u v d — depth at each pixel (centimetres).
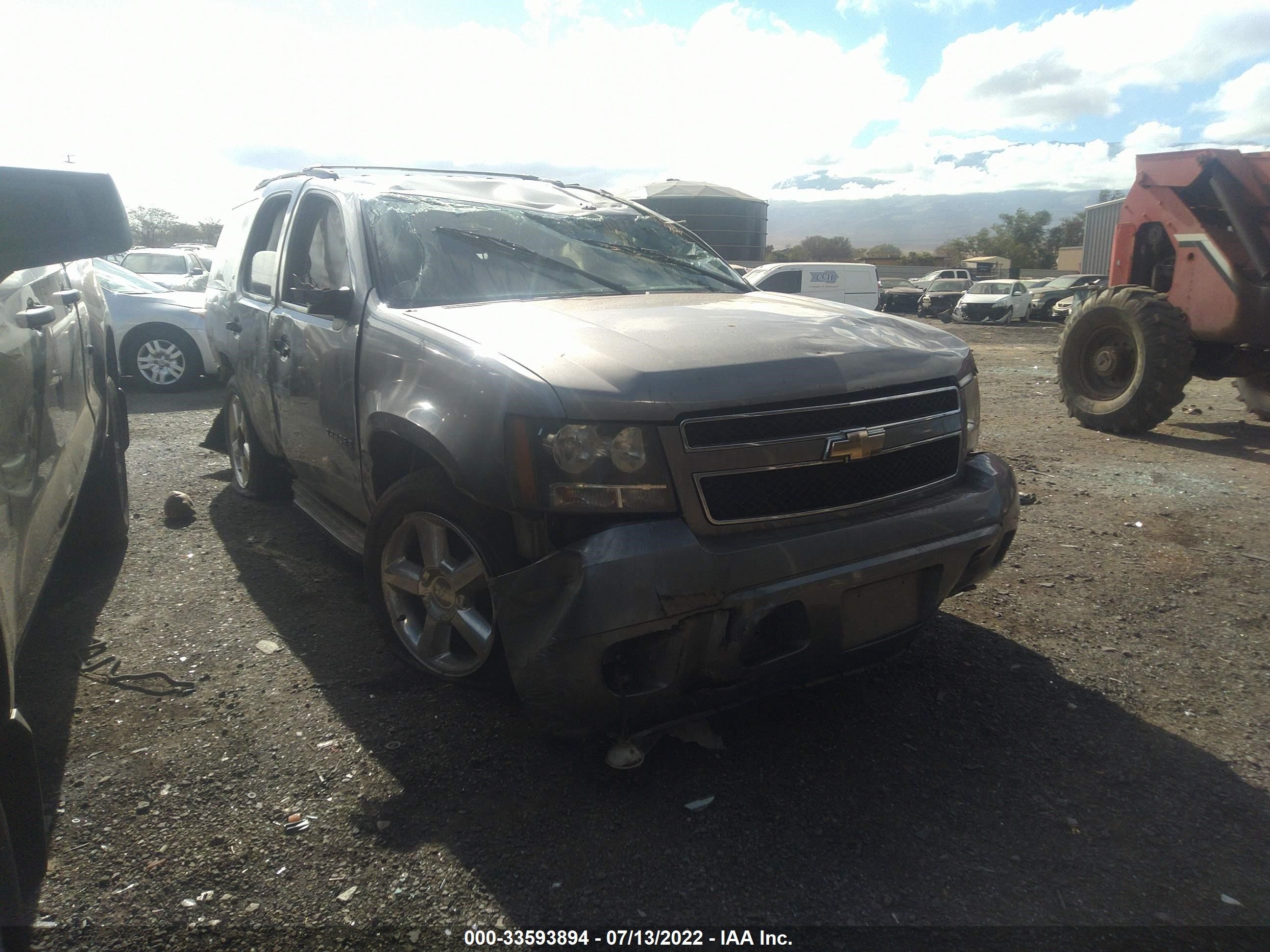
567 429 238
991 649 363
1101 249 4097
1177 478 647
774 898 221
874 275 2362
